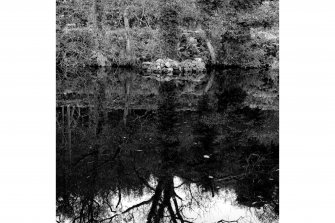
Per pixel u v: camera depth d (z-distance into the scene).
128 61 15.20
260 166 5.24
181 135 6.57
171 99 9.59
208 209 4.15
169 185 4.69
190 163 5.33
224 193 4.54
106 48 15.22
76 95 9.95
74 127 6.99
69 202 4.28
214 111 8.36
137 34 15.23
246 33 15.38
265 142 6.19
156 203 4.31
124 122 7.36
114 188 4.58
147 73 14.15
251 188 4.61
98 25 15.09
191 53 15.70
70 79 12.49
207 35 15.57
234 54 15.60
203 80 12.77
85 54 14.91
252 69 15.53
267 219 3.99
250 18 15.20
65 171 4.99
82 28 14.73
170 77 13.40
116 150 5.80
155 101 9.34
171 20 15.06
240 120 7.59
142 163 5.32
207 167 5.24
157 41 15.16
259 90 11.00
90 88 10.94
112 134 6.58
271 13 15.22
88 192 4.49
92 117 7.71
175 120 7.57
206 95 10.16
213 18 15.33
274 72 14.75
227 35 15.47
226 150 5.83
